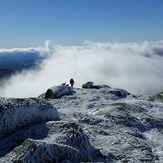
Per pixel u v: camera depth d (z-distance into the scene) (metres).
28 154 17.28
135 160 21.78
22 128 22.48
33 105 24.05
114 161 21.19
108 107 40.97
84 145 20.84
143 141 28.44
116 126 32.22
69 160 18.66
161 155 24.73
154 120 36.53
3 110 21.69
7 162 16.77
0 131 21.12
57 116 27.19
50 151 18.16
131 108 41.25
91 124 31.27
